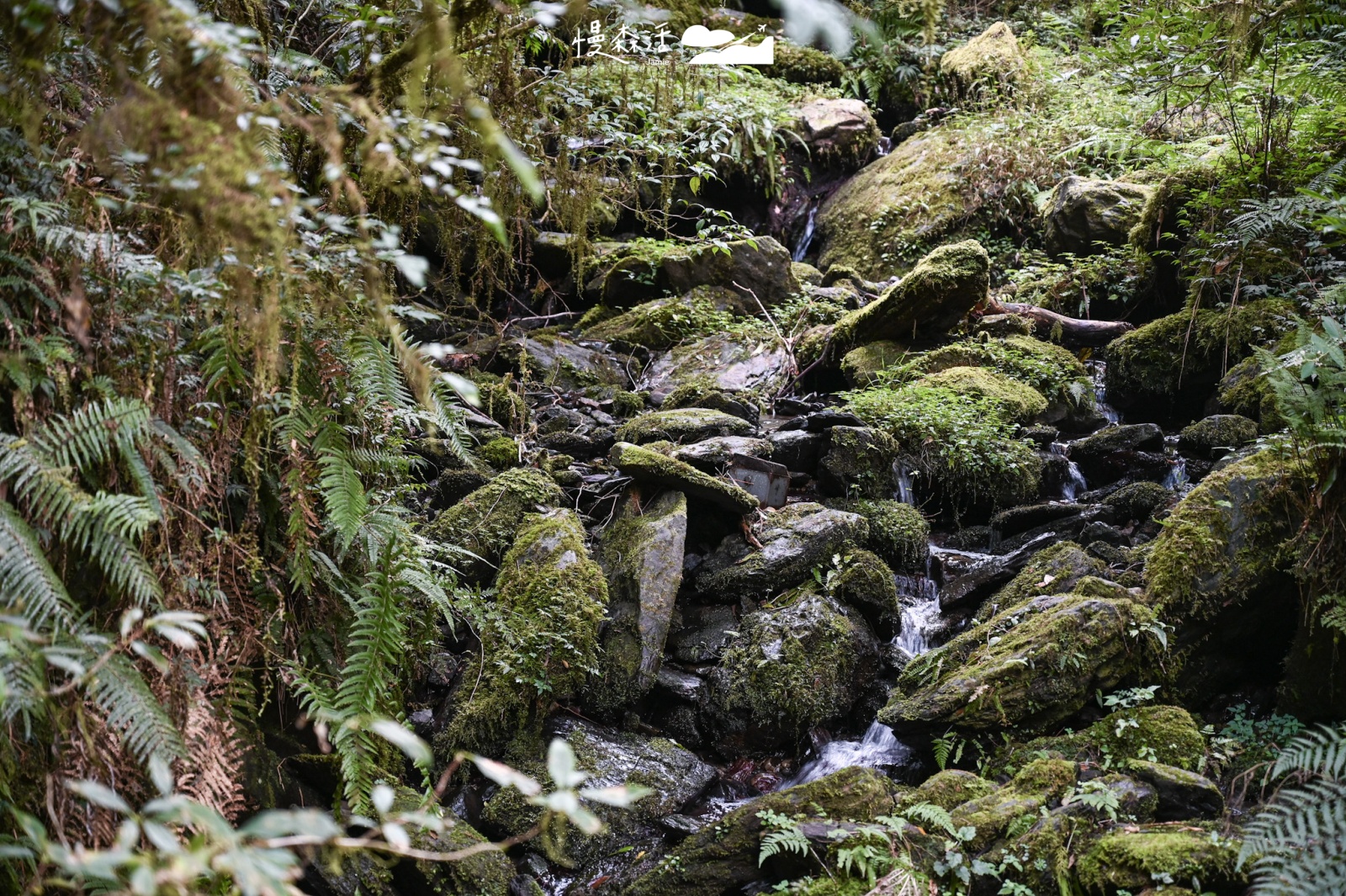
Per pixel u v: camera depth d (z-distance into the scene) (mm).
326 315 2643
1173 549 4129
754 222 9555
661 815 3928
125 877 2172
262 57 1942
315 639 3217
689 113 5613
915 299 6730
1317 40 6156
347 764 2879
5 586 2086
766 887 3525
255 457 2791
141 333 2471
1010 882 3238
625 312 7676
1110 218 7754
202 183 1796
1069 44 10930
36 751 2262
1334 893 2758
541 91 3820
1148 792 3459
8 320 2285
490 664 4117
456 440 3254
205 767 2477
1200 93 6781
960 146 9352
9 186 2330
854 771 3744
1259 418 5453
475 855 3484
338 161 1923
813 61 10883
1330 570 3643
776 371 6969
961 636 4336
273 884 1239
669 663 4625
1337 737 3160
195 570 2635
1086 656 3926
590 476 5340
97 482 2486
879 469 5551
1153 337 6266
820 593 4766
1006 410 6062
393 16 2865
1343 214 5023
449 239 3986
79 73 2365
